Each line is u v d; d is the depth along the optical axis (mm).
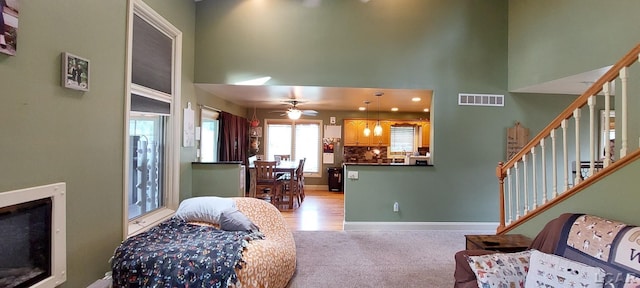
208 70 4152
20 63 1619
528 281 1786
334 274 2887
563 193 2424
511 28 4320
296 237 4004
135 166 2949
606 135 2146
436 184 4398
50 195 1790
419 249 3566
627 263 1545
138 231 2783
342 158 8125
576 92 4328
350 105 6770
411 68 4336
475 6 4375
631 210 1954
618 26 2855
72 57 1945
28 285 1658
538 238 2164
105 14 2271
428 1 4348
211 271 2068
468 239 2664
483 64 4367
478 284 1839
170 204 3529
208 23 4160
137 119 2967
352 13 4297
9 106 1568
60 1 1866
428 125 8125
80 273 2057
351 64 4285
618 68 2053
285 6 4246
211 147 5297
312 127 8141
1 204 1499
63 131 1907
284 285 2635
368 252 3459
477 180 4402
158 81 3227
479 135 4379
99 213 2244
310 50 4258
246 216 2984
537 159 4391
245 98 5648
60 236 1854
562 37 3463
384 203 4402
